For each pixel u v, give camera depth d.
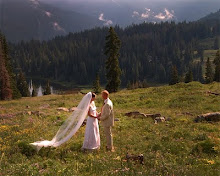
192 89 32.88
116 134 13.62
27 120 17.88
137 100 29.47
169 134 13.17
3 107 32.81
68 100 36.69
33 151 9.91
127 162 8.40
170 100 26.81
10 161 8.76
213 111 20.34
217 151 9.80
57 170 7.39
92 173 7.47
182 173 7.35
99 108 25.98
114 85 61.97
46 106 30.19
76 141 11.42
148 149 10.52
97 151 10.23
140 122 16.75
